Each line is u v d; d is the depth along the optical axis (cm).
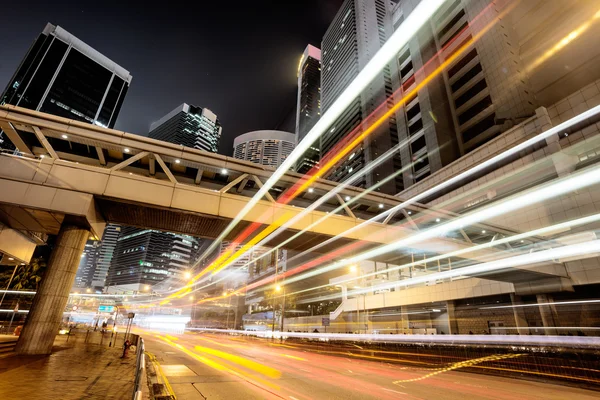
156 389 935
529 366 1612
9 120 1811
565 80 4706
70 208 1703
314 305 7075
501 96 5491
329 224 2342
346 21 13888
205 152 2158
